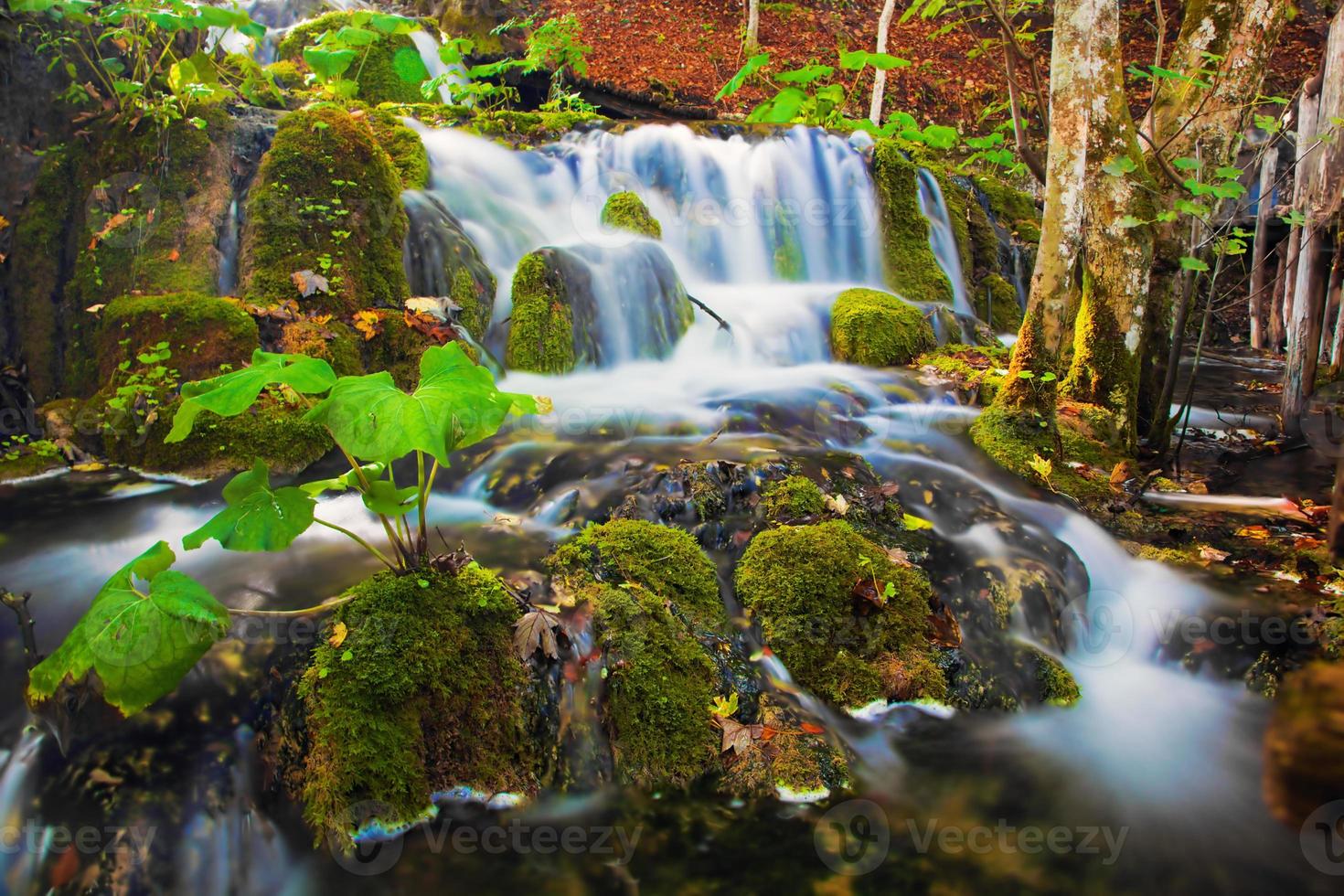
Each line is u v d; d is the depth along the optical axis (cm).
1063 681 287
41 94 491
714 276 667
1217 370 766
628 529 306
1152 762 260
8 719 236
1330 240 482
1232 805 243
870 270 696
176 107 502
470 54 1056
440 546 302
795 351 559
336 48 548
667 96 1144
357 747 220
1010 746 264
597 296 530
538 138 693
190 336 418
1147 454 466
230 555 304
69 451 405
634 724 248
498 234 585
